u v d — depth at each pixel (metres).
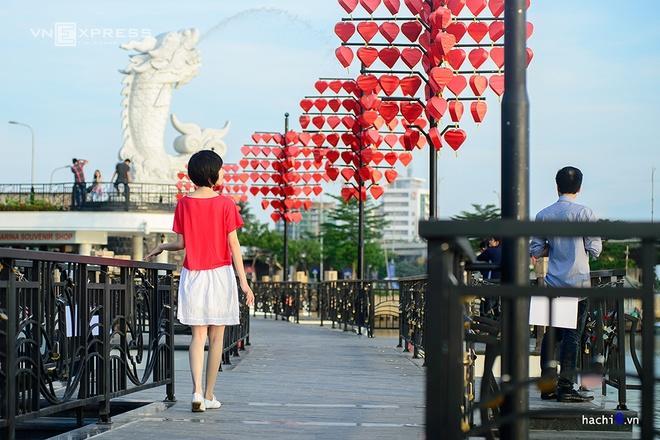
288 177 28.31
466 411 4.19
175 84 47.28
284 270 32.78
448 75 11.64
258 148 28.31
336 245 70.38
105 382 6.34
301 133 22.86
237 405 7.50
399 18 12.17
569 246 7.52
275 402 7.77
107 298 6.38
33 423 7.07
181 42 47.12
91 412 7.24
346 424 6.50
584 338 8.48
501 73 11.78
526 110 4.20
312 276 99.50
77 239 43.28
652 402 2.73
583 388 8.30
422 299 12.48
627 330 7.78
